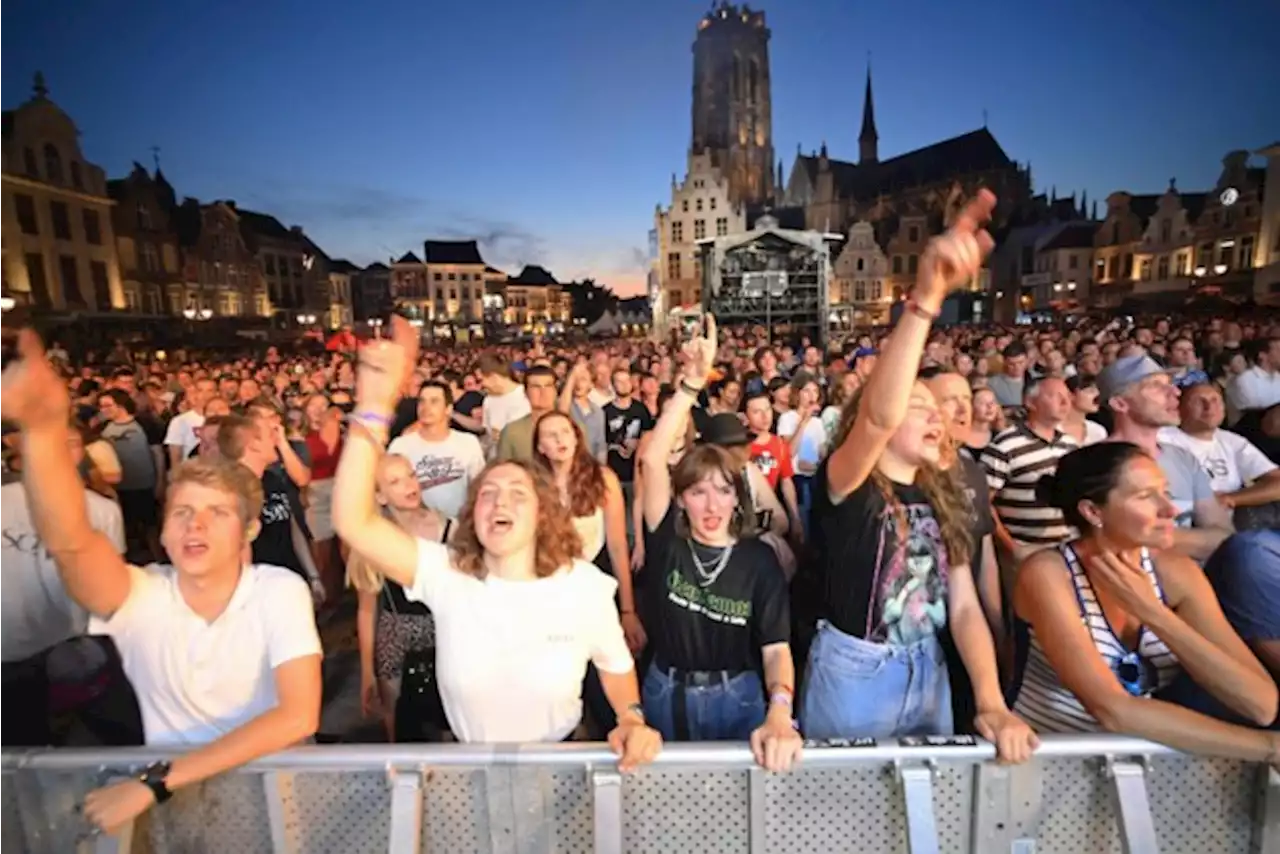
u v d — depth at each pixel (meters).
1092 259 61.47
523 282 110.19
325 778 1.70
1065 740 1.64
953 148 84.25
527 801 1.69
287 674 1.82
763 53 110.94
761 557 2.33
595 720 2.73
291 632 1.86
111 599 1.89
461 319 88.75
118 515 3.00
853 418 2.26
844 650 2.15
